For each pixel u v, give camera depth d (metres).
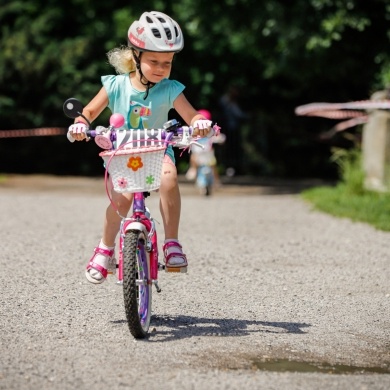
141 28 8.17
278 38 26.45
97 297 9.91
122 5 32.66
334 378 7.13
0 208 18.80
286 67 27.44
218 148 34.56
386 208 17.98
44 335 8.27
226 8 26.69
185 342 8.12
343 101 34.19
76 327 8.59
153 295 10.12
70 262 12.10
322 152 35.06
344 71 27.11
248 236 14.99
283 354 7.84
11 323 8.67
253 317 9.20
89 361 7.45
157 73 8.27
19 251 12.90
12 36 30.77
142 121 8.49
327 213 18.47
